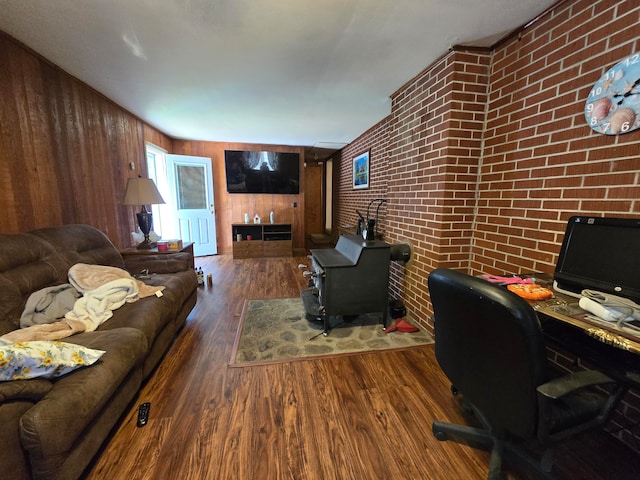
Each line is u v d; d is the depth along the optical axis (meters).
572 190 1.37
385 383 1.60
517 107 1.67
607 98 1.20
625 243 1.04
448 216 2.00
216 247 5.14
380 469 1.10
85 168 2.42
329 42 1.77
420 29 1.64
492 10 1.47
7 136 1.69
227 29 1.63
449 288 0.91
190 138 4.71
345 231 5.26
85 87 2.42
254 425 1.29
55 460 0.86
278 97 2.73
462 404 1.43
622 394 0.88
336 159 5.96
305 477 1.06
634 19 1.11
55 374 0.96
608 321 0.91
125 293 1.68
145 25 1.59
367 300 2.15
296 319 2.43
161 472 1.07
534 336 0.73
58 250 1.72
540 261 1.54
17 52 1.75
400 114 2.55
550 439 0.81
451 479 1.06
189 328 2.25
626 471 1.09
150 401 1.43
